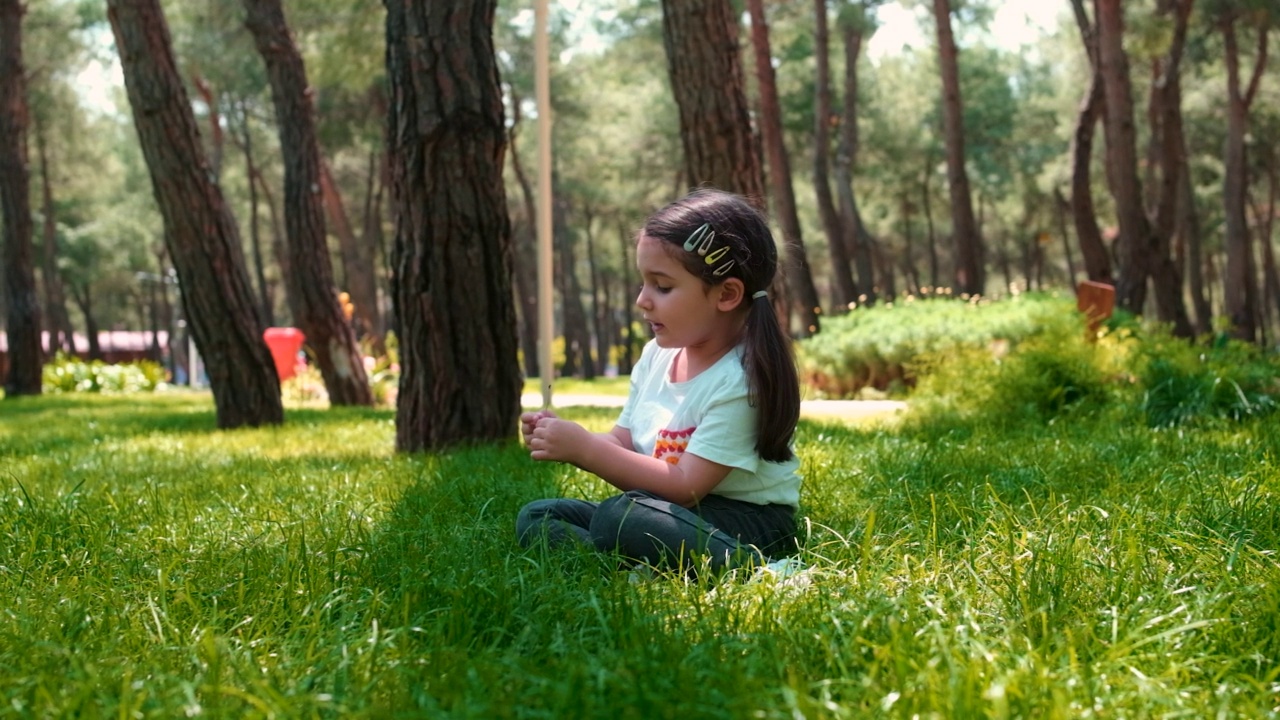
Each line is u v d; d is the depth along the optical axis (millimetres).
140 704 1774
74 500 3953
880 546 2854
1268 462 4059
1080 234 18016
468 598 2322
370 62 19797
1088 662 1972
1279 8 23016
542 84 4961
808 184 39969
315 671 1961
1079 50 29859
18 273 18781
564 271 40000
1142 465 4402
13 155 18641
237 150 35438
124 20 9086
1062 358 7695
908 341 13609
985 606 2340
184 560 2963
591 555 2727
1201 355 7562
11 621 2326
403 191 6512
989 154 38344
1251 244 31969
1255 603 2273
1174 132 20125
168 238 9477
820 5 23859
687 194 3049
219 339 9508
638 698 1688
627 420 3264
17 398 18141
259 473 5297
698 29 8766
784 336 2943
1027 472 4254
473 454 5645
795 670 1898
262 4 13594
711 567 2713
